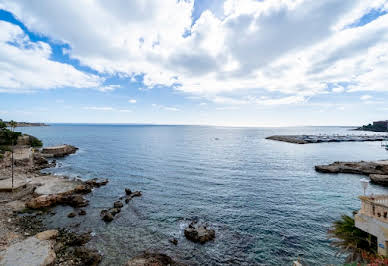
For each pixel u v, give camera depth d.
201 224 21.66
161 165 51.53
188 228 20.03
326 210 25.09
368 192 32.19
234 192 31.58
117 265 15.52
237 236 19.39
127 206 26.36
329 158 63.34
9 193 28.83
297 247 17.72
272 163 54.72
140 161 56.50
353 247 11.12
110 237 19.28
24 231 19.78
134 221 22.42
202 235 18.64
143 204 27.02
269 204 26.89
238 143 112.25
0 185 30.45
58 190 29.66
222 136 174.00
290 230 20.45
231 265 15.59
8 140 60.47
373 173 42.38
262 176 41.22
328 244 18.05
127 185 35.31
